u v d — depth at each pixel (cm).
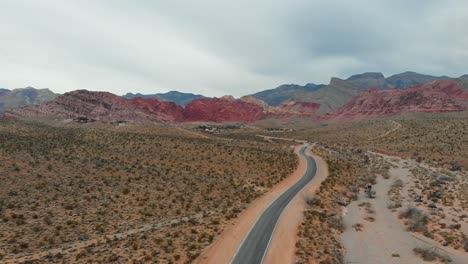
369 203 5816
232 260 3225
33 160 6506
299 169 8312
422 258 3591
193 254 3228
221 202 5434
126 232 4000
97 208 4794
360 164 9344
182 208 5050
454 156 9581
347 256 3625
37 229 3944
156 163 8144
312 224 4459
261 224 4325
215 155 9081
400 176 7850
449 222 4581
